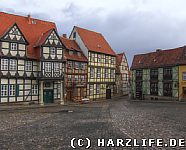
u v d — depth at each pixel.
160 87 46.88
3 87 30.80
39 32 38.31
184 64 41.97
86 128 15.75
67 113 24.50
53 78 34.72
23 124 17.47
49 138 12.92
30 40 35.75
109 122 18.25
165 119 19.84
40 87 34.12
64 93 38.56
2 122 18.38
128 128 15.65
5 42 31.00
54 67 35.00
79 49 45.09
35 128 15.88
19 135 13.72
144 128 15.64
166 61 46.41
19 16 38.03
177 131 14.66
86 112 25.45
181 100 42.22
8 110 27.02
